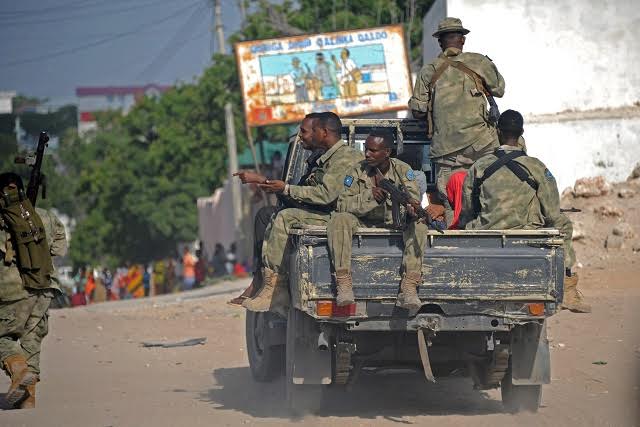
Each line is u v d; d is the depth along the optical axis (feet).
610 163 194.90
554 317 128.36
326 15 333.42
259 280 84.84
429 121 93.09
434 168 97.45
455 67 91.86
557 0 200.75
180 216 518.78
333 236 69.46
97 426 75.77
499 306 70.79
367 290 69.87
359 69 239.71
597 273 158.81
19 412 83.87
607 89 201.05
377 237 70.79
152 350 128.98
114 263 547.08
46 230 89.71
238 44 238.89
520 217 76.28
